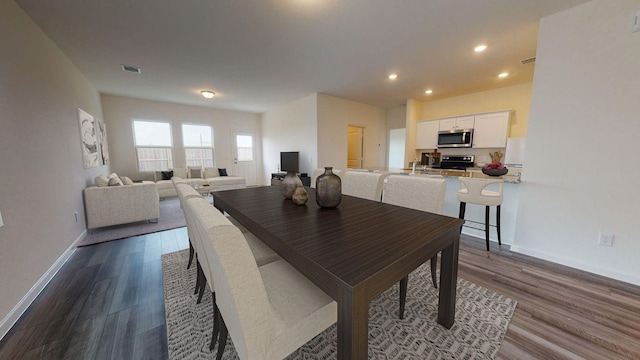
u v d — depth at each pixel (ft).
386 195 6.83
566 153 7.22
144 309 5.49
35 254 6.28
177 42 9.11
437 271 7.10
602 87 6.55
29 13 6.93
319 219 4.67
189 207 3.74
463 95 16.96
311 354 4.23
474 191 8.23
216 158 23.02
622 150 6.39
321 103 16.98
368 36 8.70
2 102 5.51
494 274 6.89
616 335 4.61
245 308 2.54
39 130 7.13
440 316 4.88
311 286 3.74
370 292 2.69
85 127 11.35
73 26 7.79
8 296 5.03
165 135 20.42
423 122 18.33
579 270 7.12
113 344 4.47
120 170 18.44
